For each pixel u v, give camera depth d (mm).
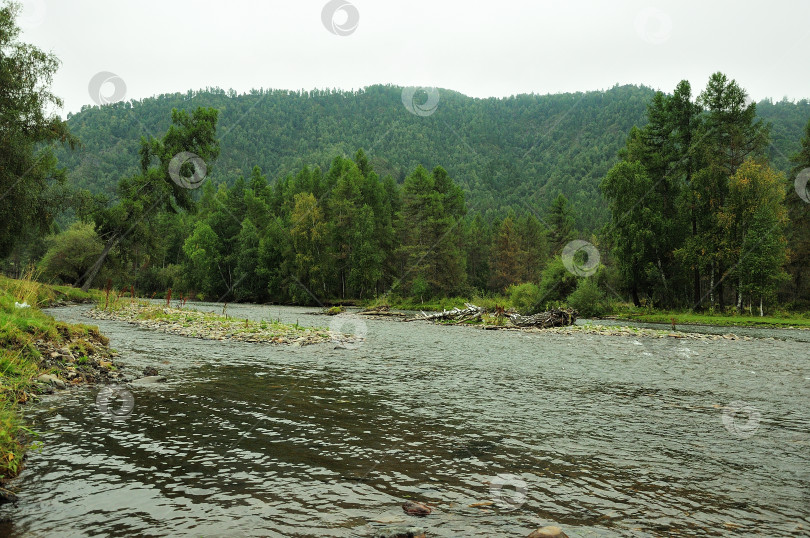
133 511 4059
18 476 4762
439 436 6633
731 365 14359
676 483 5051
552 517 4172
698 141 43812
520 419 7676
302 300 60656
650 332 26125
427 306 53125
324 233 61094
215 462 5359
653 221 43750
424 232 61062
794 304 46844
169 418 7102
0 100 26328
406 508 4273
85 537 3561
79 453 5480
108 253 46312
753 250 39844
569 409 8438
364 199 68875
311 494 4562
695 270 43562
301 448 5949
